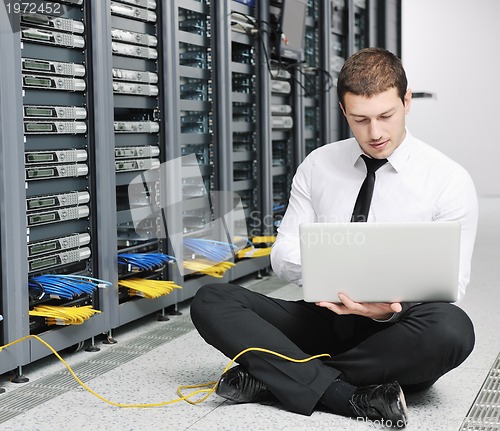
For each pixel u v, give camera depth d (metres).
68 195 3.34
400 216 2.58
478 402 2.67
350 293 2.37
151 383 2.95
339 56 6.76
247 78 5.32
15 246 2.96
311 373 2.50
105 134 3.53
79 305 3.48
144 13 3.91
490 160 11.99
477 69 11.91
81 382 2.88
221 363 3.23
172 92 4.11
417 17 12.09
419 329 2.43
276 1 5.41
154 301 3.98
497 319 3.99
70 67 3.34
